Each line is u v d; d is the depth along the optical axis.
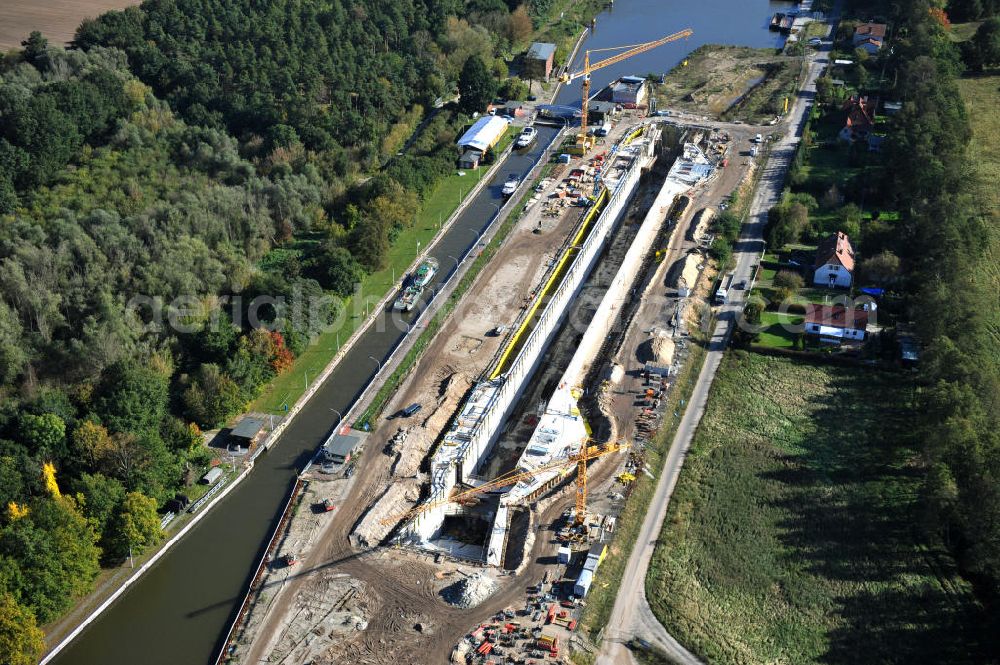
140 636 162.50
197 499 186.88
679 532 181.12
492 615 162.38
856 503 187.88
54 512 163.12
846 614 165.00
